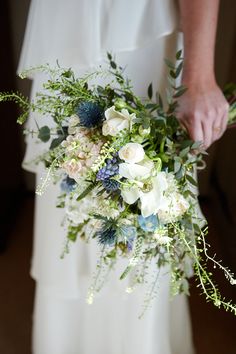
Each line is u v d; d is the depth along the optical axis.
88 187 0.68
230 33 1.54
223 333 1.34
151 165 0.65
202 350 1.29
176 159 0.69
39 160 0.88
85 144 0.67
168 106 0.81
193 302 1.43
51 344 1.10
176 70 0.81
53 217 0.94
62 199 0.90
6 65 1.53
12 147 1.72
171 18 0.81
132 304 1.00
